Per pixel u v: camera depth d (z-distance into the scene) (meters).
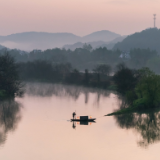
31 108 102.94
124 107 104.81
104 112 95.94
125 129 74.81
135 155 55.97
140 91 103.12
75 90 161.25
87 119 83.12
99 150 58.84
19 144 62.59
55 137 67.56
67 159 54.25
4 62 128.25
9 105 108.62
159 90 100.12
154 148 59.84
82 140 65.19
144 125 78.69
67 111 97.69
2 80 127.44
